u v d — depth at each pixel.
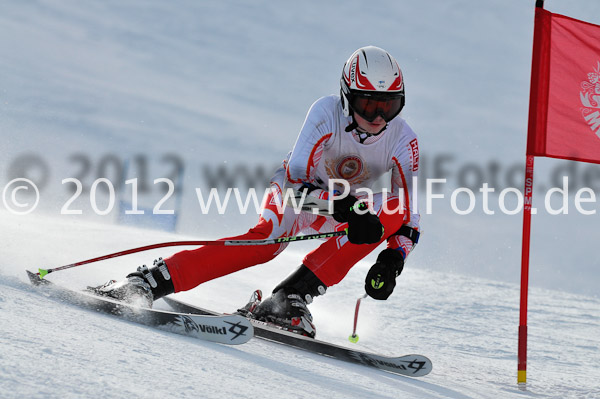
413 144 12.01
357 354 9.86
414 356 9.49
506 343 14.58
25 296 9.02
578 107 11.94
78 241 17.17
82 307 9.79
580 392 10.22
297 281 11.34
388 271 11.13
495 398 9.01
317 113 11.49
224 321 9.17
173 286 11.14
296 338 10.40
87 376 5.84
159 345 7.87
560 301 22.23
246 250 11.56
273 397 6.37
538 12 11.99
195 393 5.98
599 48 12.07
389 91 10.93
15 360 5.86
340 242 11.36
